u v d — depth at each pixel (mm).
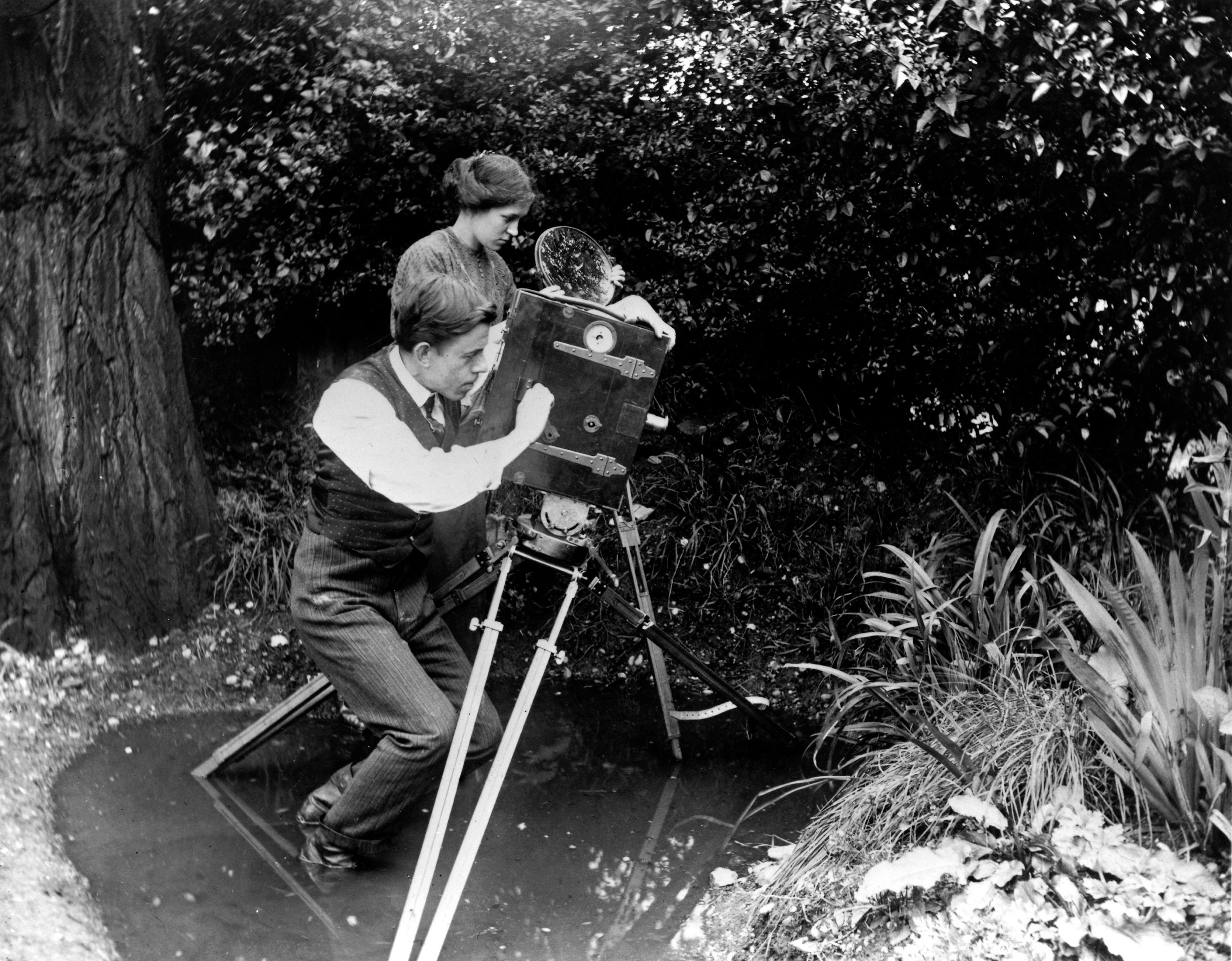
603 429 2896
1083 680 2699
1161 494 3943
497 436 2867
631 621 3207
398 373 2699
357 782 2773
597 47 4070
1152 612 2822
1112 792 2709
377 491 2629
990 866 2502
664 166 4312
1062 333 4074
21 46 3285
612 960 2572
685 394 4707
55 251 3439
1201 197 3506
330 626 2750
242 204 4043
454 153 4215
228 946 2494
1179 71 3410
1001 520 4137
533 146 4238
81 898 2551
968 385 4379
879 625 3506
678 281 4551
